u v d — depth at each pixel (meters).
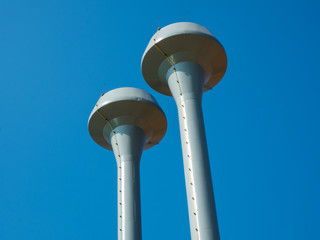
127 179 21.05
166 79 20.16
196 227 15.18
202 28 20.28
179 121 18.36
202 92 19.31
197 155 16.77
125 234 19.36
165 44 19.62
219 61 20.50
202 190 15.88
